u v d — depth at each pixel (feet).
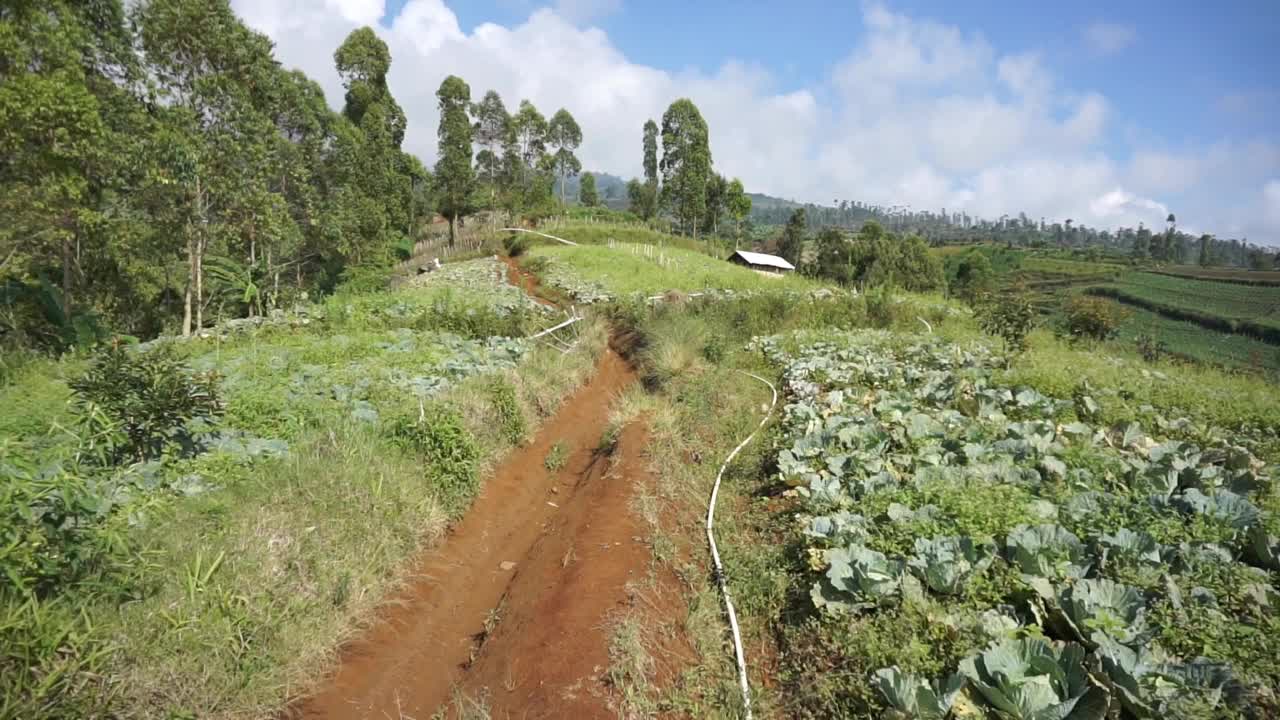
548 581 19.76
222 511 18.67
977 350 43.75
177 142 63.72
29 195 53.62
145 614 14.24
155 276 77.00
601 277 93.04
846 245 160.86
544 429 35.65
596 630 16.44
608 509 23.35
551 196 209.46
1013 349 41.22
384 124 131.75
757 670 15.44
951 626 13.71
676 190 182.80
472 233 179.01
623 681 14.61
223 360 38.63
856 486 21.74
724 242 219.00
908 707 11.93
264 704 14.26
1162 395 33.50
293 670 15.28
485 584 22.11
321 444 24.08
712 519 22.49
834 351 45.21
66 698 11.76
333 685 15.78
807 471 23.54
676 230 226.79
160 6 66.39
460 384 33.91
